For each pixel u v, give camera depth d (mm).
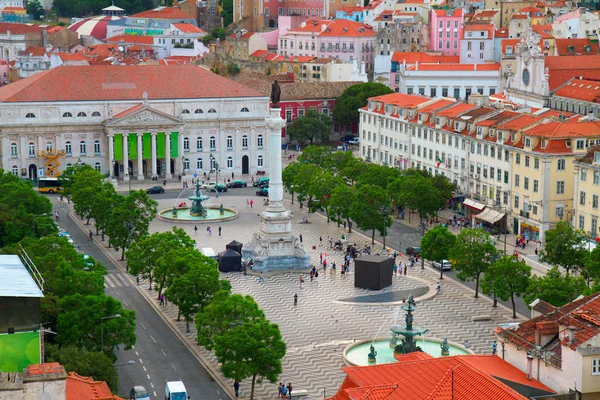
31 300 158625
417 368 144125
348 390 141125
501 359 163125
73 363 179625
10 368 156250
